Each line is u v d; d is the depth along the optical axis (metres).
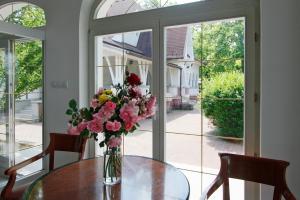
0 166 3.08
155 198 1.33
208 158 2.43
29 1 3.30
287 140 1.94
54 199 1.31
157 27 2.59
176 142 2.57
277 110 1.97
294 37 1.90
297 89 1.90
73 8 2.95
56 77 3.08
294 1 1.89
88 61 3.02
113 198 1.33
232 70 2.32
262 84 2.01
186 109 2.52
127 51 2.81
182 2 2.49
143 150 2.72
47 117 3.15
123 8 2.84
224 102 2.36
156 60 2.61
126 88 1.47
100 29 2.94
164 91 2.59
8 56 3.07
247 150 2.22
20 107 3.18
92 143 3.00
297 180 1.92
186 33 2.50
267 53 1.98
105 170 1.50
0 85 3.09
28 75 3.18
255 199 2.20
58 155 3.10
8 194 1.91
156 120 2.63
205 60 2.43
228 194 1.72
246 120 2.22
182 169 2.54
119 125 1.36
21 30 2.87
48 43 3.13
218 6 2.31
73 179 1.58
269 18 1.97
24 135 3.20
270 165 1.62
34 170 3.14
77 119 1.46
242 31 2.26
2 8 3.61
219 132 2.38
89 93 3.02
